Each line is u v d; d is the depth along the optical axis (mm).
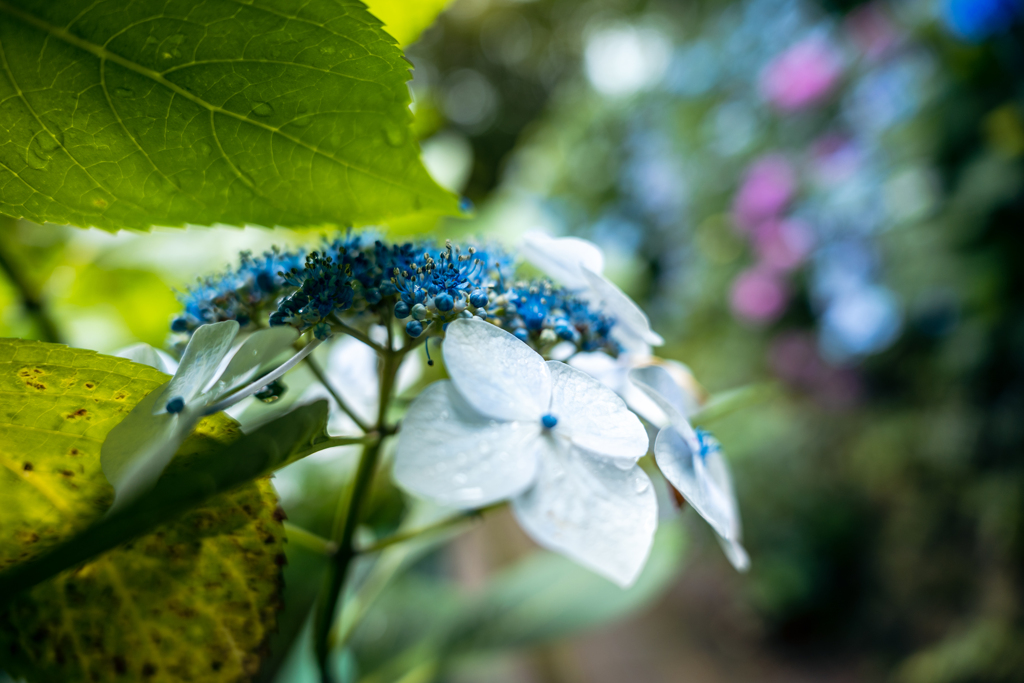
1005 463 430
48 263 225
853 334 550
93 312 248
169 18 104
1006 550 433
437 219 189
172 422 102
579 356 147
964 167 429
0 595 72
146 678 121
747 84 747
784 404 667
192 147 117
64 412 105
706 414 165
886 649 594
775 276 642
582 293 150
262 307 137
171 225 125
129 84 109
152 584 116
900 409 555
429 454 94
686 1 895
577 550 93
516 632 248
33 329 219
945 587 538
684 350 748
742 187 701
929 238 442
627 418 106
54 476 109
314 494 243
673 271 870
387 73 113
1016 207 398
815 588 666
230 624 121
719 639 672
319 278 119
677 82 869
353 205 127
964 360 427
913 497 561
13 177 114
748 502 704
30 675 117
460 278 123
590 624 241
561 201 928
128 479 92
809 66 595
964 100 429
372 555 228
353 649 256
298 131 117
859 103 569
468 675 352
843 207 564
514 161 1198
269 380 107
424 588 304
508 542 435
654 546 263
